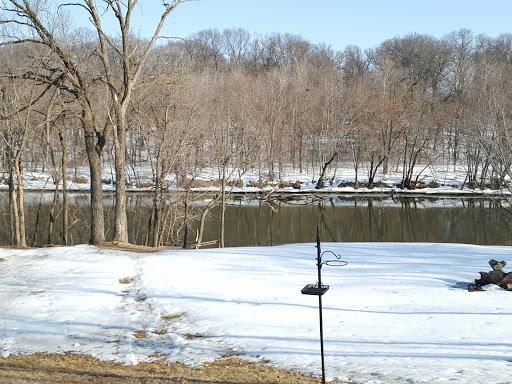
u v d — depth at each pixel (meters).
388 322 11.13
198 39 102.00
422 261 17.88
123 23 20.94
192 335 10.64
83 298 13.33
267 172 63.22
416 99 62.53
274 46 106.88
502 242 32.66
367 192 57.09
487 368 8.15
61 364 8.97
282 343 9.96
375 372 8.22
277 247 21.69
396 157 68.38
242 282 14.91
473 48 91.88
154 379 8.23
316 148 70.75
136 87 22.45
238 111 41.38
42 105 25.69
